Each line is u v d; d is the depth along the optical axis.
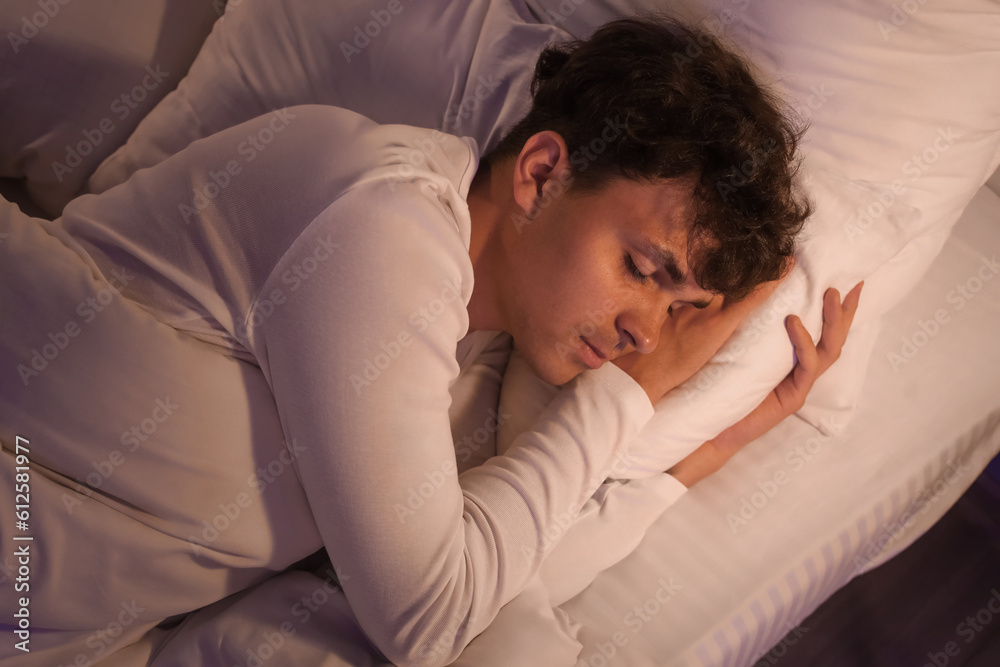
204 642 0.70
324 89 1.00
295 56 0.99
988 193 1.41
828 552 0.97
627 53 0.76
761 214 0.73
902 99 0.96
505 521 0.73
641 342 0.74
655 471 0.92
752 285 0.78
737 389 0.91
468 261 0.68
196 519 0.65
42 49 0.89
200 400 0.65
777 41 0.95
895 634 1.34
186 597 0.68
